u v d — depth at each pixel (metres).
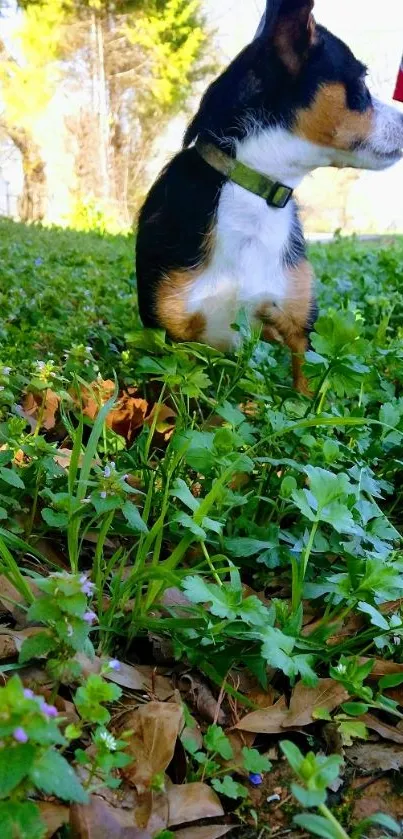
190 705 0.36
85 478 0.38
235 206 0.75
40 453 0.46
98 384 0.59
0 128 4.94
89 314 0.98
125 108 5.02
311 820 0.23
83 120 4.91
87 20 4.71
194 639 0.37
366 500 0.48
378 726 0.36
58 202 5.00
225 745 0.33
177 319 0.76
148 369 0.52
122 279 1.37
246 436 0.49
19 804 0.22
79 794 0.21
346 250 2.19
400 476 0.57
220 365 0.67
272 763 0.34
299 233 0.80
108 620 0.38
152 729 0.32
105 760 0.27
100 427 0.40
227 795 0.31
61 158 4.97
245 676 0.38
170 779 0.32
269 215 0.75
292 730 0.35
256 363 0.60
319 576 0.43
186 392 0.52
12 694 0.21
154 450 0.58
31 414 0.61
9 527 0.45
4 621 0.39
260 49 0.74
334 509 0.38
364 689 0.35
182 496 0.38
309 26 0.72
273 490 0.49
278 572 0.45
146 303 0.77
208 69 4.91
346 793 0.33
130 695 0.36
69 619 0.28
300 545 0.42
